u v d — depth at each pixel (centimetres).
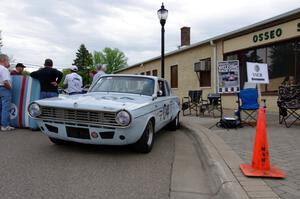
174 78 2345
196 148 673
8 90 805
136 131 538
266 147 441
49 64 845
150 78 736
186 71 2130
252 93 905
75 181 422
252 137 726
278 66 1339
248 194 358
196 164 541
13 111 848
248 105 898
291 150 588
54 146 622
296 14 1223
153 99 650
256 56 1474
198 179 459
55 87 855
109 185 414
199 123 1003
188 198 383
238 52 1597
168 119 795
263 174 423
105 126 518
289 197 354
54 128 562
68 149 601
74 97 621
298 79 1231
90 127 527
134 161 539
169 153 616
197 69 1886
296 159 523
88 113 525
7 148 595
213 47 1798
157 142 734
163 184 429
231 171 445
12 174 440
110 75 759
